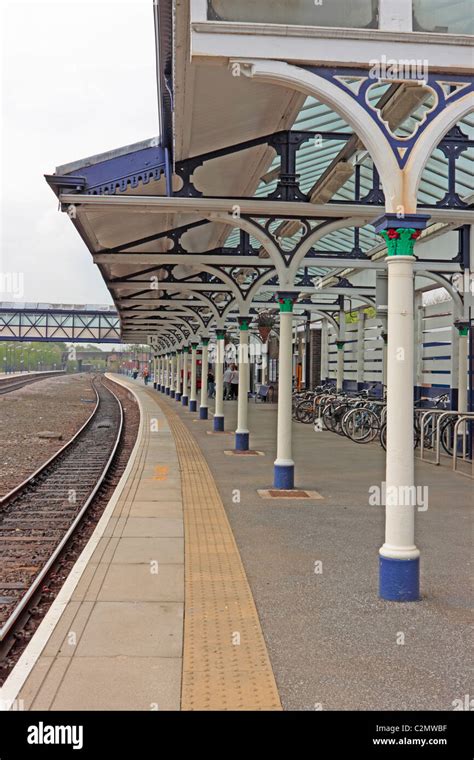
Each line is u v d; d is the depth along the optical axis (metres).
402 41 5.06
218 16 5.08
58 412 31.38
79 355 157.12
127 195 8.48
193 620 4.59
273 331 30.08
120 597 5.03
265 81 5.06
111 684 3.66
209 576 5.55
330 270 19.53
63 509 10.07
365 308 19.25
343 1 5.16
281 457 9.59
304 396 20.70
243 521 7.55
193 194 7.98
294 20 5.14
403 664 3.95
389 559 5.05
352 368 22.64
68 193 7.67
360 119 5.07
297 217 9.05
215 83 6.05
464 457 12.20
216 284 15.27
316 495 9.07
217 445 14.82
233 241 17.80
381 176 5.14
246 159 8.88
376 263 11.91
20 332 60.66
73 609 4.77
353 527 7.28
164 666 3.88
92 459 15.80
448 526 7.36
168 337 38.59
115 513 7.91
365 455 13.05
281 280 9.51
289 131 8.16
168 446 14.61
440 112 5.12
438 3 5.29
